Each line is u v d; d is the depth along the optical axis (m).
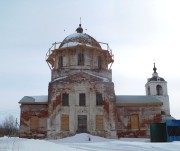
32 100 37.06
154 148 17.03
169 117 49.78
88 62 39.19
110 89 35.53
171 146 17.73
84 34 42.50
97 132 33.69
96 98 34.97
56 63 40.56
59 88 34.78
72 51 39.41
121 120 36.44
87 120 34.12
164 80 58.12
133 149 16.64
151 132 26.00
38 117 36.41
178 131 26.06
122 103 36.75
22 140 17.91
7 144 13.59
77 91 34.81
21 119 36.19
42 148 13.53
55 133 33.31
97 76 36.19
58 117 33.81
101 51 40.69
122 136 35.84
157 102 37.00
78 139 29.36
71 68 38.34
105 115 34.41
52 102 34.53
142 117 36.66
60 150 13.44
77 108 34.31
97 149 16.09
